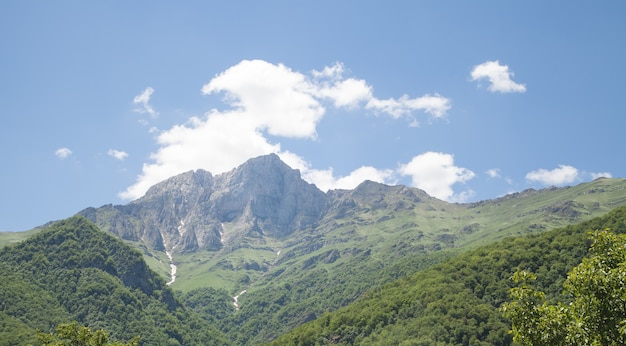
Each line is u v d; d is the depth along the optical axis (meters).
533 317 36.28
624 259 35.69
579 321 34.72
